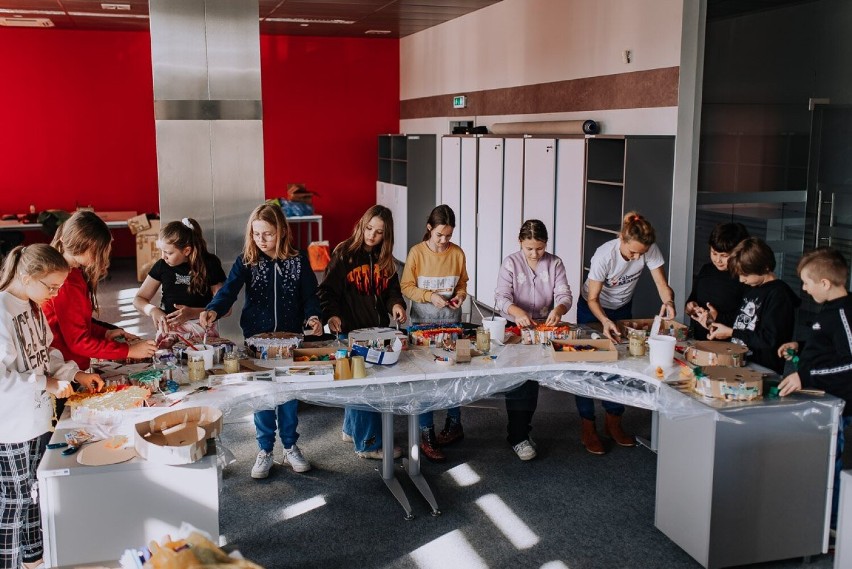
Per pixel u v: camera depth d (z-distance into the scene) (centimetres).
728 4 544
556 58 735
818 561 333
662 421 345
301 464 420
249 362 356
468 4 865
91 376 314
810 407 316
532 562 331
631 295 450
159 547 172
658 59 581
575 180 646
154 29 557
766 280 374
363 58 1215
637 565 328
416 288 423
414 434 392
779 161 560
